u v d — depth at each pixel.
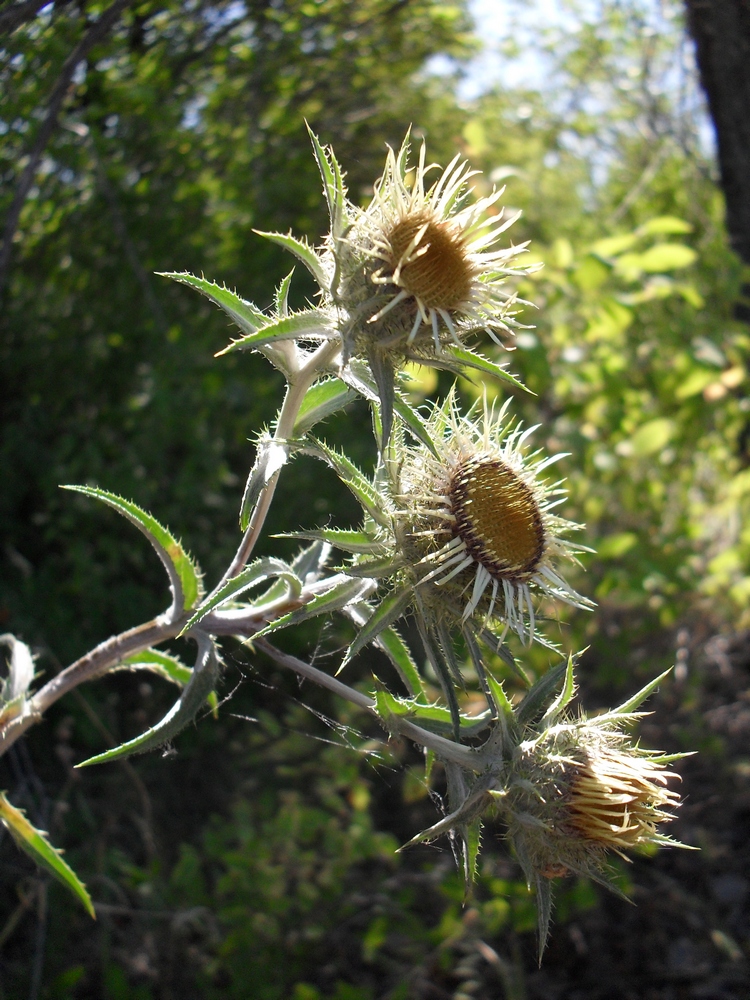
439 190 0.13
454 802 0.13
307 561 0.15
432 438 0.14
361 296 0.12
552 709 0.13
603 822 0.12
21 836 0.14
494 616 0.14
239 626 0.14
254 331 0.13
